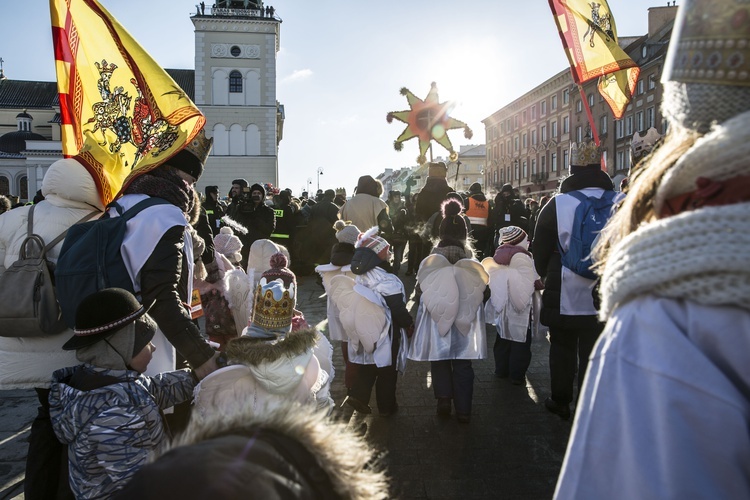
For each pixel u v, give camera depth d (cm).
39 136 6819
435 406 476
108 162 299
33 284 267
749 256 80
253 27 4553
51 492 271
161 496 71
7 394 519
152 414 218
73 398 212
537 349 666
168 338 254
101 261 253
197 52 4531
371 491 102
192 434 100
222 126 4575
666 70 101
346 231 500
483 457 381
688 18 95
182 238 268
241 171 4584
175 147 279
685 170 92
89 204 303
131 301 226
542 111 6431
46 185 297
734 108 90
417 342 445
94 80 298
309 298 994
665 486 79
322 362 331
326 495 92
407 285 1106
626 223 111
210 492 71
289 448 93
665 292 88
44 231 288
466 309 432
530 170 6769
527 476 355
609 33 484
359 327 432
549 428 428
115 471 207
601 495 87
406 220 1233
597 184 413
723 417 79
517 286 509
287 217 1171
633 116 4516
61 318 274
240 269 503
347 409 470
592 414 92
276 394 263
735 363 82
